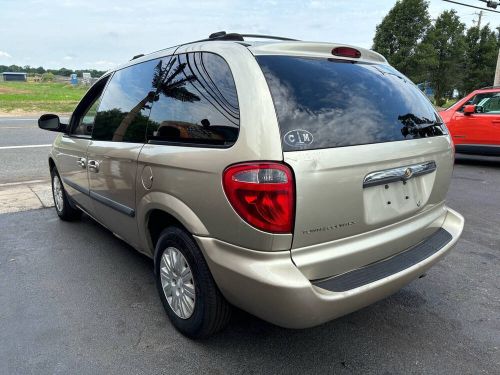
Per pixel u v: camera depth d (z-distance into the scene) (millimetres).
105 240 4387
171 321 2863
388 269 2426
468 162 9703
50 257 3965
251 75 2213
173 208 2506
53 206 5602
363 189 2305
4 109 21391
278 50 2391
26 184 6816
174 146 2541
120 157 3057
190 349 2648
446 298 3336
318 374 2447
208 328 2555
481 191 6867
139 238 3104
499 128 8438
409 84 2967
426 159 2693
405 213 2602
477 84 39844
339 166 2166
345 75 2512
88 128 3926
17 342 2689
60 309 3078
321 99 2293
